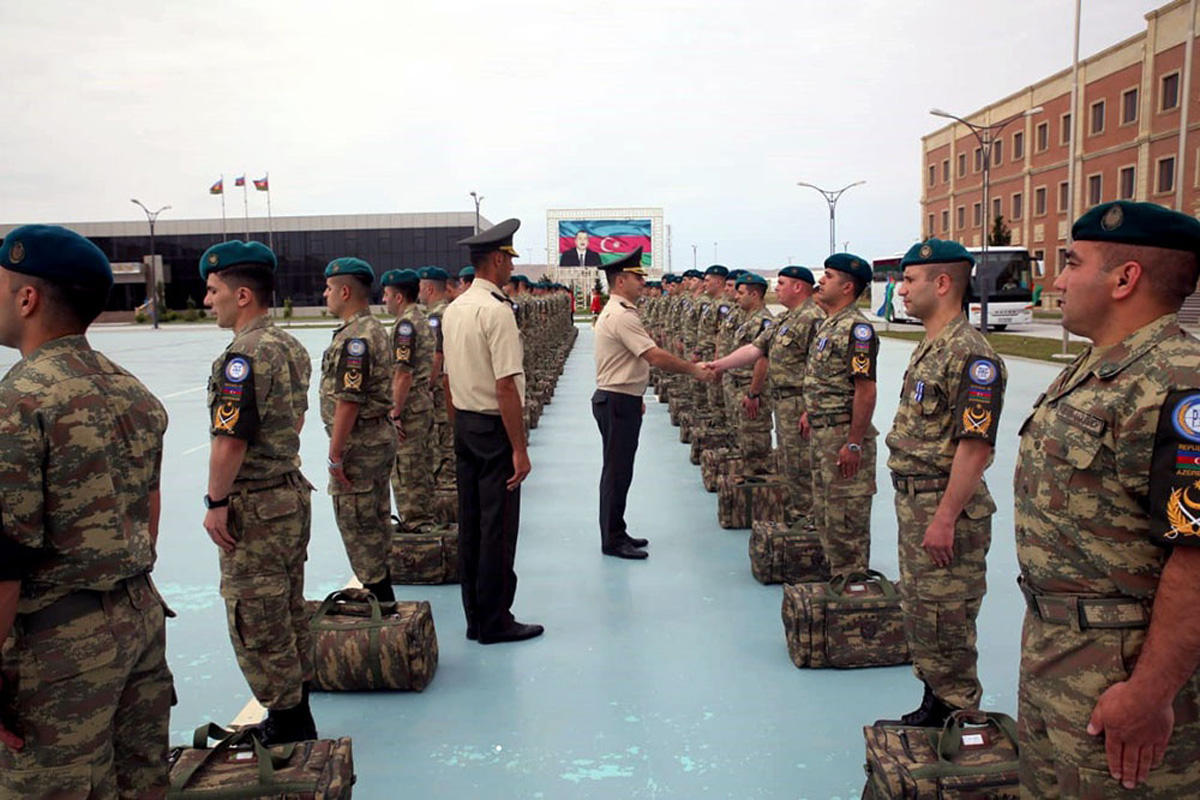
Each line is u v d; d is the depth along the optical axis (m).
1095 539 1.83
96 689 1.98
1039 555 1.95
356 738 3.35
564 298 22.03
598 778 3.04
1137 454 1.75
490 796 2.94
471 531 4.29
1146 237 1.80
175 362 22.00
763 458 6.59
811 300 5.38
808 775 3.03
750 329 7.84
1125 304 1.85
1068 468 1.87
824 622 3.88
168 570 5.57
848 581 4.05
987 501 3.01
